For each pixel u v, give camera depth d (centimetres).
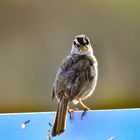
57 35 1575
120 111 810
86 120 817
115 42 1572
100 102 1502
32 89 1499
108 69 1538
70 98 883
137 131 807
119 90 1519
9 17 1584
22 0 1597
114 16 1603
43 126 811
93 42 1568
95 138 813
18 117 808
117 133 808
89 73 916
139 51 1566
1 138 804
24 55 1548
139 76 1538
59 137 813
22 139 808
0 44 1555
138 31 1593
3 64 1531
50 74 1525
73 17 1597
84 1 1608
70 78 896
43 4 1602
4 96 1490
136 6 1609
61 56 1552
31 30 1580
